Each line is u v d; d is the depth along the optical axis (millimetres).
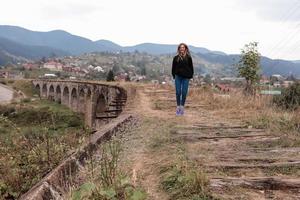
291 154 6082
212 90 20406
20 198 3748
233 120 10570
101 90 50906
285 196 4191
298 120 9188
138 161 5898
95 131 7961
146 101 18359
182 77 11961
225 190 4348
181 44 11969
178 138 7594
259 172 5094
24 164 5855
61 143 6281
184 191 4324
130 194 3861
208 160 5684
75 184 4621
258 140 7402
